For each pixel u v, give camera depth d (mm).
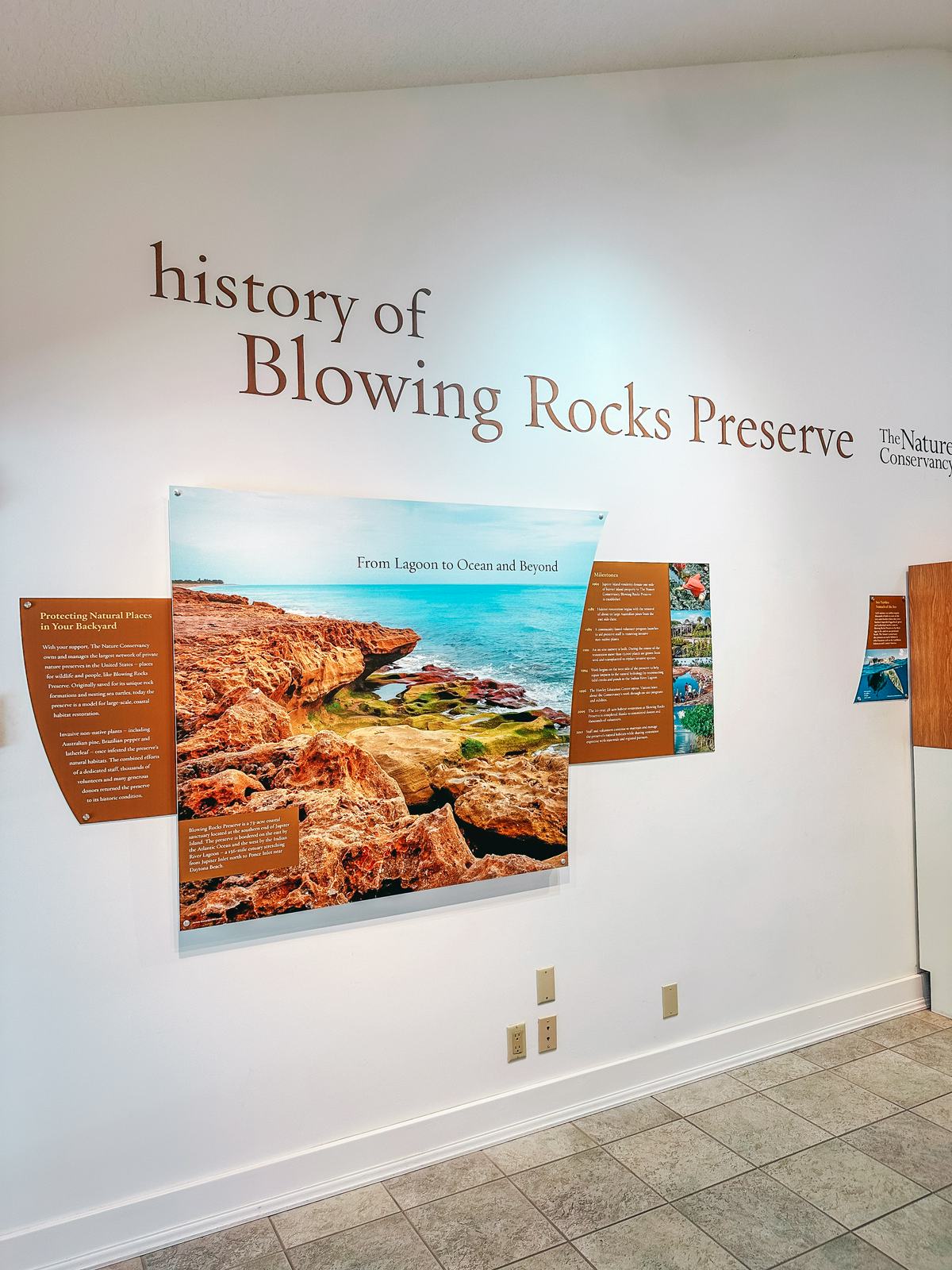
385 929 2447
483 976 2592
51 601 2082
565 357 2803
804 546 3283
